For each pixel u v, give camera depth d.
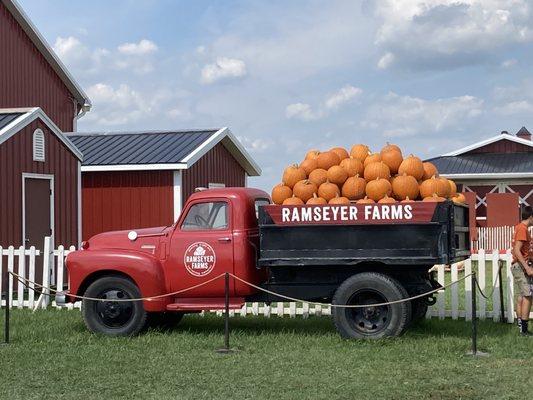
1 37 25.28
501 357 9.81
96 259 11.71
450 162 32.47
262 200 12.24
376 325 10.92
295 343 10.81
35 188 18.55
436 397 7.86
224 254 11.40
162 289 11.61
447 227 10.52
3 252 15.60
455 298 13.35
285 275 11.35
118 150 23.45
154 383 8.57
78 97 29.27
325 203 11.06
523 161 31.69
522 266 11.47
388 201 10.77
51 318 13.70
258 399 7.82
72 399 7.93
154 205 22.14
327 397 7.87
